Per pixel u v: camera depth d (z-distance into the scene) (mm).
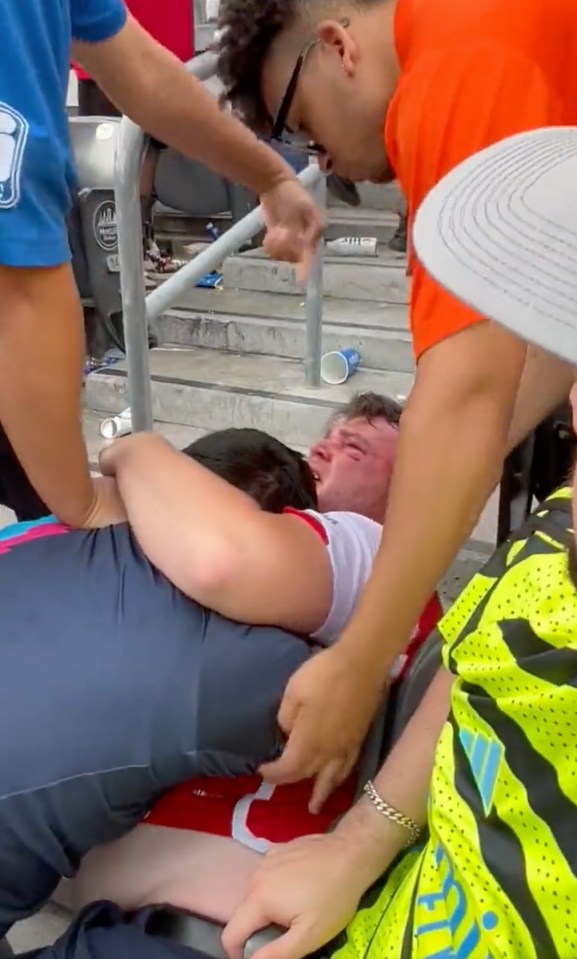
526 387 1164
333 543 1108
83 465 1162
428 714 997
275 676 1036
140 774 1019
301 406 2955
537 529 833
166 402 3201
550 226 517
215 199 4012
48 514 1421
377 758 1139
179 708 1011
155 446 1190
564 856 708
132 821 1074
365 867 964
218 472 1238
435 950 801
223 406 3082
